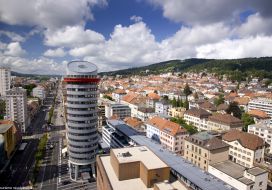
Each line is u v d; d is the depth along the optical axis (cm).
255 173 8962
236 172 9650
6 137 13575
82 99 11569
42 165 13312
